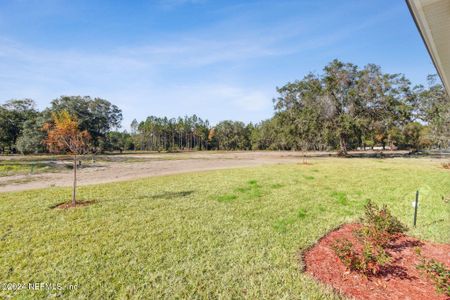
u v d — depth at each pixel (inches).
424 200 258.4
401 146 1931.6
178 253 137.1
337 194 284.7
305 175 446.9
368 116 985.5
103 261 127.9
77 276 114.1
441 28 88.0
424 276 109.8
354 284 106.3
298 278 112.4
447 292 92.4
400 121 996.6
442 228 174.4
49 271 118.0
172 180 388.2
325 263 125.9
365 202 248.2
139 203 242.4
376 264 115.5
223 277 114.0
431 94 941.2
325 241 154.4
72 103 1514.5
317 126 984.3
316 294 100.1
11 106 1510.8
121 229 172.2
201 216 202.1
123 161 930.7
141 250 140.6
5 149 1587.1
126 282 109.8
